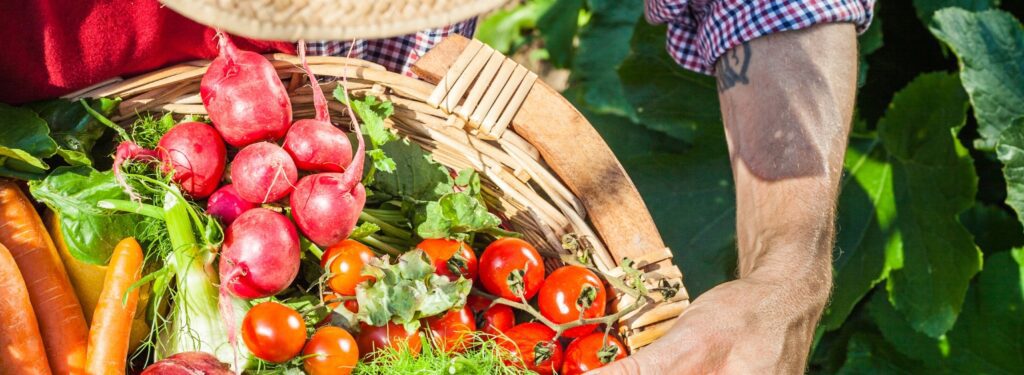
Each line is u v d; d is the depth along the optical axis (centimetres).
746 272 120
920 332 159
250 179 112
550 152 118
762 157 121
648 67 168
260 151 112
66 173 114
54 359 115
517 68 119
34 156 113
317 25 92
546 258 121
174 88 118
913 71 170
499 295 117
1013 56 155
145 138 117
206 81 114
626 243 117
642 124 176
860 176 163
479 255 122
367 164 119
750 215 121
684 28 129
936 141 157
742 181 122
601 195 118
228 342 113
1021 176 149
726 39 123
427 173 119
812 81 121
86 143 116
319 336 112
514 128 119
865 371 161
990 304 157
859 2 123
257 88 113
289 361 112
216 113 114
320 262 117
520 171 118
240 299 114
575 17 202
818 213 118
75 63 114
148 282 118
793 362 114
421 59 119
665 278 116
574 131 118
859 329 164
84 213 114
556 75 212
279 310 111
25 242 115
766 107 122
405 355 113
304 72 118
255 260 111
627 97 172
